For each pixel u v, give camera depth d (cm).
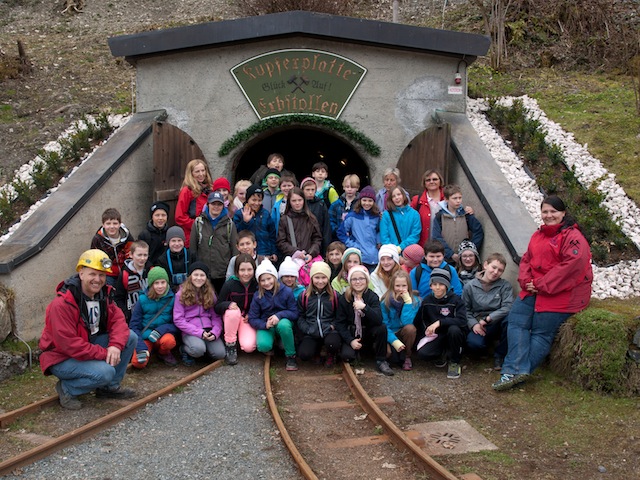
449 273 798
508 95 1463
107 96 1491
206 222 912
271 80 1166
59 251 908
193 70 1180
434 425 625
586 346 707
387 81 1177
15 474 509
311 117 1170
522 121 1255
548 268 729
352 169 1794
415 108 1187
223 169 1192
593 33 1678
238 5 1897
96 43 1847
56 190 991
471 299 812
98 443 569
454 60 1181
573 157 1176
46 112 1409
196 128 1191
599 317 712
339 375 780
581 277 726
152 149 1158
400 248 891
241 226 947
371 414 643
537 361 735
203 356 838
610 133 1247
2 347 794
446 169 1071
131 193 1104
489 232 954
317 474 518
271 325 796
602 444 587
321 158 1802
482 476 519
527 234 892
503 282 809
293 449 543
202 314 816
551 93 1461
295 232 914
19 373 779
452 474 511
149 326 798
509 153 1177
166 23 2005
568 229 727
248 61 1161
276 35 1129
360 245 926
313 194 942
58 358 644
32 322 845
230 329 803
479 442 588
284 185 941
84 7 2228
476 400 697
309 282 838
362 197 930
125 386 724
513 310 756
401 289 795
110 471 518
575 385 714
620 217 980
